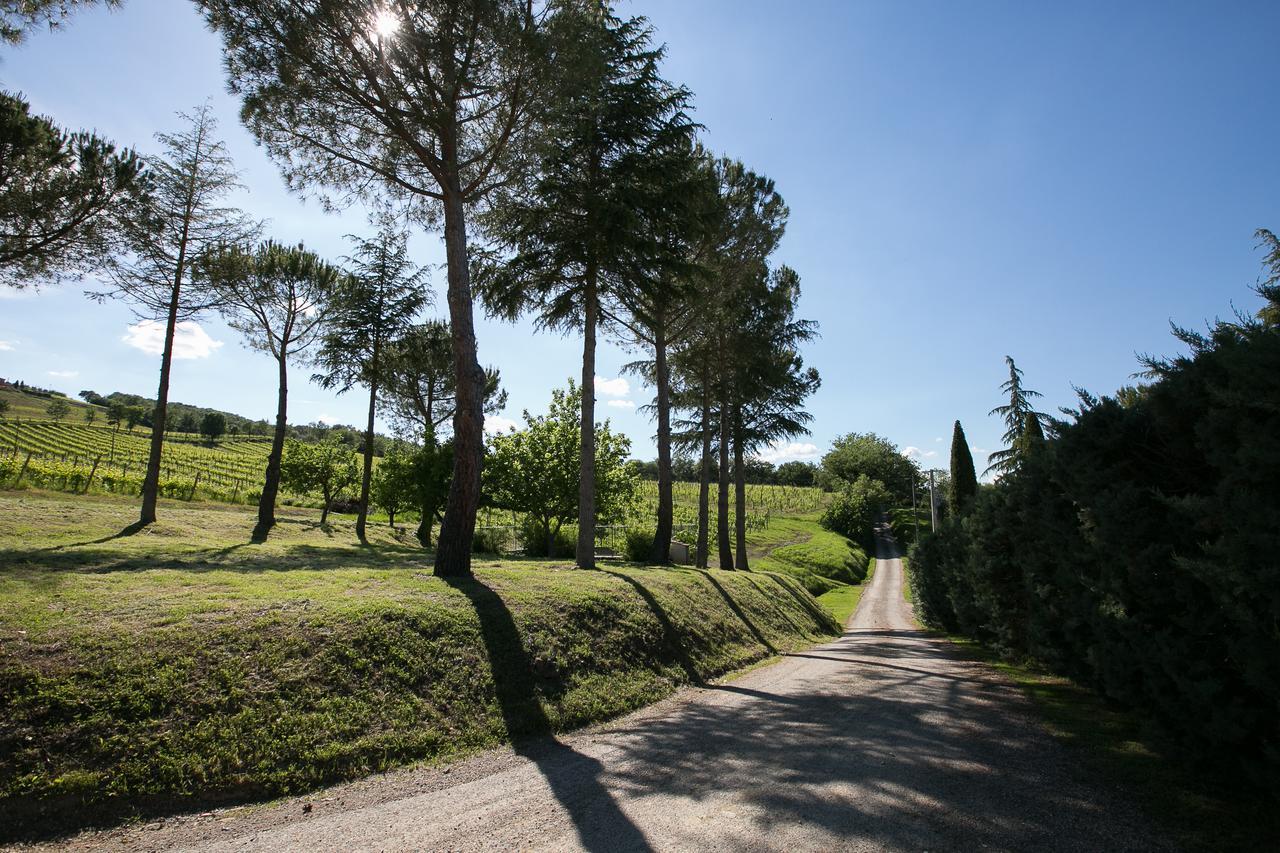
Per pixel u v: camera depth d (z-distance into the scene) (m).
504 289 14.90
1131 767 5.22
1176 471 5.38
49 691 4.99
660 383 19.98
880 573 57.28
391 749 5.79
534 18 11.65
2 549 10.65
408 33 10.34
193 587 7.87
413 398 32.22
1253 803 4.37
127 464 43.75
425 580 9.88
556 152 13.43
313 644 6.58
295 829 4.38
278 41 10.51
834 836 3.95
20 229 14.50
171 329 17.67
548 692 7.73
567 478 23.03
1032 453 8.62
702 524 22.95
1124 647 5.45
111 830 4.28
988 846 3.78
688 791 4.88
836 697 8.77
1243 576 3.77
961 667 11.70
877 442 111.56
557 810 4.59
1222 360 4.12
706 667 11.01
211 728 5.23
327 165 12.59
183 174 17.61
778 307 24.36
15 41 10.45
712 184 18.25
